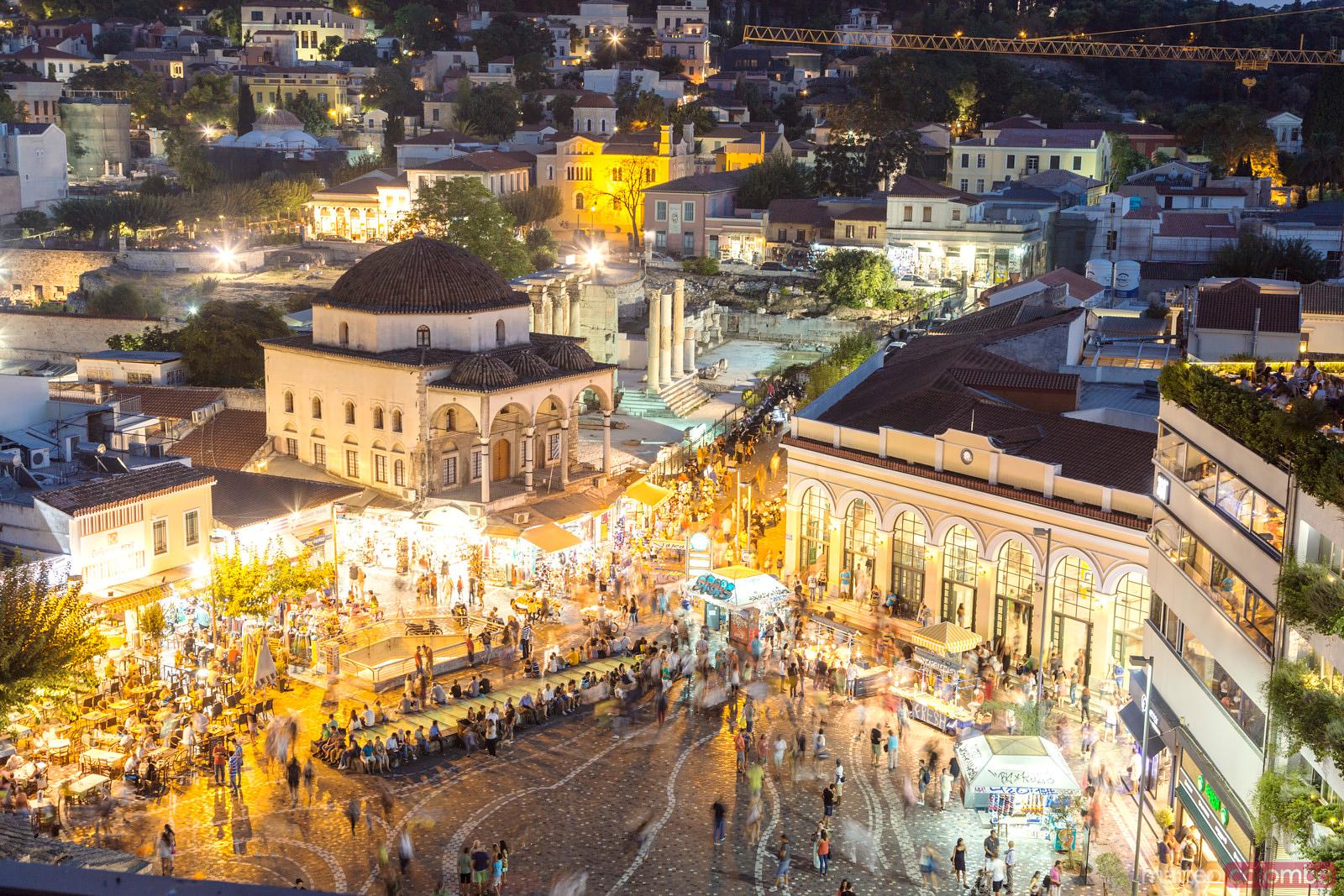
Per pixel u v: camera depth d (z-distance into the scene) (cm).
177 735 5669
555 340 9769
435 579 7788
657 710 6138
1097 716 6109
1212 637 4719
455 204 16500
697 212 19162
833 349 14538
